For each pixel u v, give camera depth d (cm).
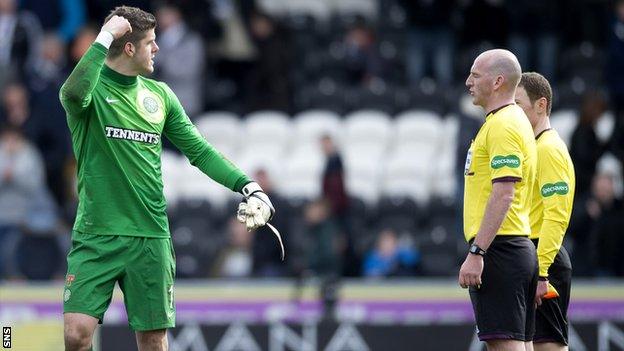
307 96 6500
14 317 4728
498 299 2581
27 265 5131
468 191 2642
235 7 6556
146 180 2555
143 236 2548
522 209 2619
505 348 2589
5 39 5894
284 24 6750
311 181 5991
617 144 5412
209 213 5625
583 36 6738
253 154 6134
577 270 5081
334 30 6956
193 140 2655
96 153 2536
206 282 4981
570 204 2802
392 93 6412
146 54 2562
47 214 5284
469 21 6375
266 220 2617
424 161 6100
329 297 4741
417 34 6275
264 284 4866
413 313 4875
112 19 2514
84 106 2495
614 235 5038
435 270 5303
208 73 6506
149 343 2598
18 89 5575
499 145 2555
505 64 2605
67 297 2520
